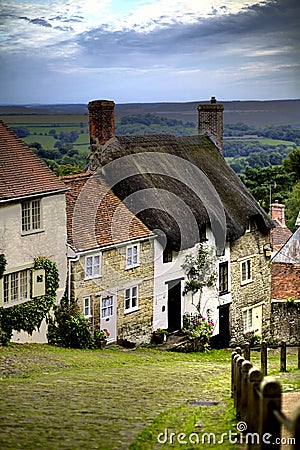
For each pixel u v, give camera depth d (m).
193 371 21.44
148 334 31.11
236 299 35.41
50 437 10.60
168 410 13.08
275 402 8.16
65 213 27.81
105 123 32.47
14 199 25.25
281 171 71.12
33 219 26.50
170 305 32.56
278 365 23.06
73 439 10.50
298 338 36.56
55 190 27.12
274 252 44.56
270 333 37.69
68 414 12.55
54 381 17.70
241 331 35.84
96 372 20.28
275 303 37.53
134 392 15.83
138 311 30.61
